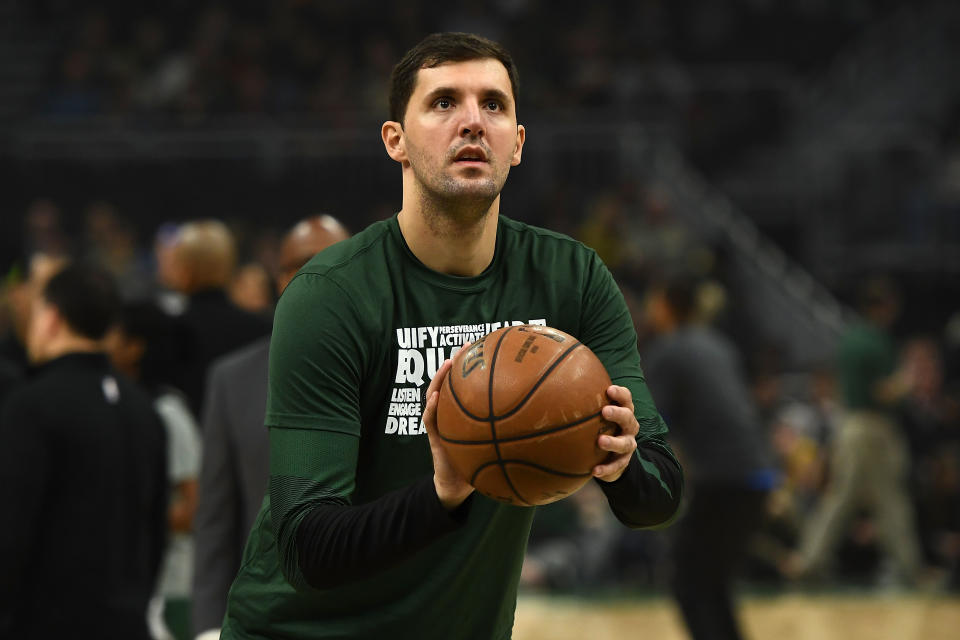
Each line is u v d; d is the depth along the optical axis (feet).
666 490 14.35
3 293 48.16
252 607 15.96
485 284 15.30
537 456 12.74
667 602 50.62
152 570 24.93
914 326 95.09
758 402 66.69
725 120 113.60
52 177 93.61
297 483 13.97
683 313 38.93
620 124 99.04
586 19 115.85
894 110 117.39
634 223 90.02
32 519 21.84
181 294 33.91
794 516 54.80
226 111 100.17
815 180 108.88
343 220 93.61
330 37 113.39
